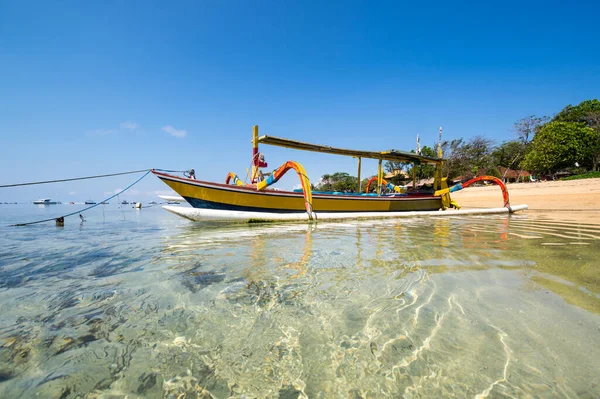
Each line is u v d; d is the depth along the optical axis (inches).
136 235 247.3
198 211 309.6
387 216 418.0
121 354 57.1
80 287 99.3
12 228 334.0
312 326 68.1
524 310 74.5
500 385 46.9
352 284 98.0
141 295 89.9
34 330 67.0
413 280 101.7
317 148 448.8
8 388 47.3
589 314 71.2
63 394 46.0
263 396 46.0
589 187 855.7
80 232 280.5
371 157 521.7
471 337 61.6
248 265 126.6
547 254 145.3
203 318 72.6
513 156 1728.6
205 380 49.8
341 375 50.8
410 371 51.2
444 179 601.6
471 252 152.2
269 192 379.2
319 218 352.5
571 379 47.7
